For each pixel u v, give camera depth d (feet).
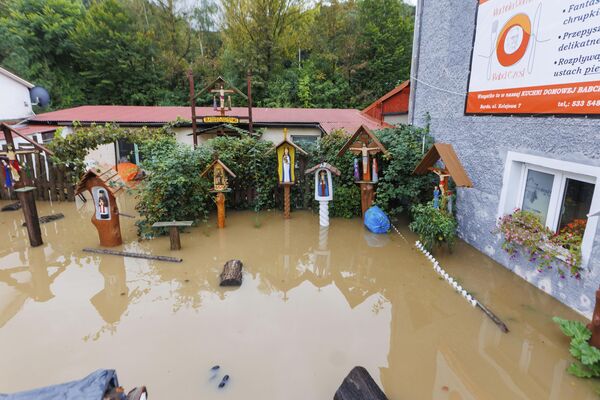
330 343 12.56
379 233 23.57
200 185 24.32
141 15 88.02
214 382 10.66
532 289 16.01
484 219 19.67
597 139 12.85
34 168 30.66
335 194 26.40
